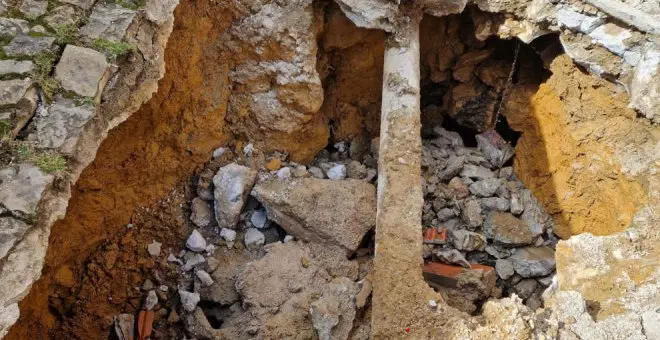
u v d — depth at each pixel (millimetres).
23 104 1271
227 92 2123
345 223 1960
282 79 2117
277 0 2084
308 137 2273
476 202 2289
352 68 2385
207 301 1910
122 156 1721
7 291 1085
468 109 2578
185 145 2027
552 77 2281
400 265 1691
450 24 2441
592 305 1604
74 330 1747
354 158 2457
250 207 2113
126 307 1869
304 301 1801
